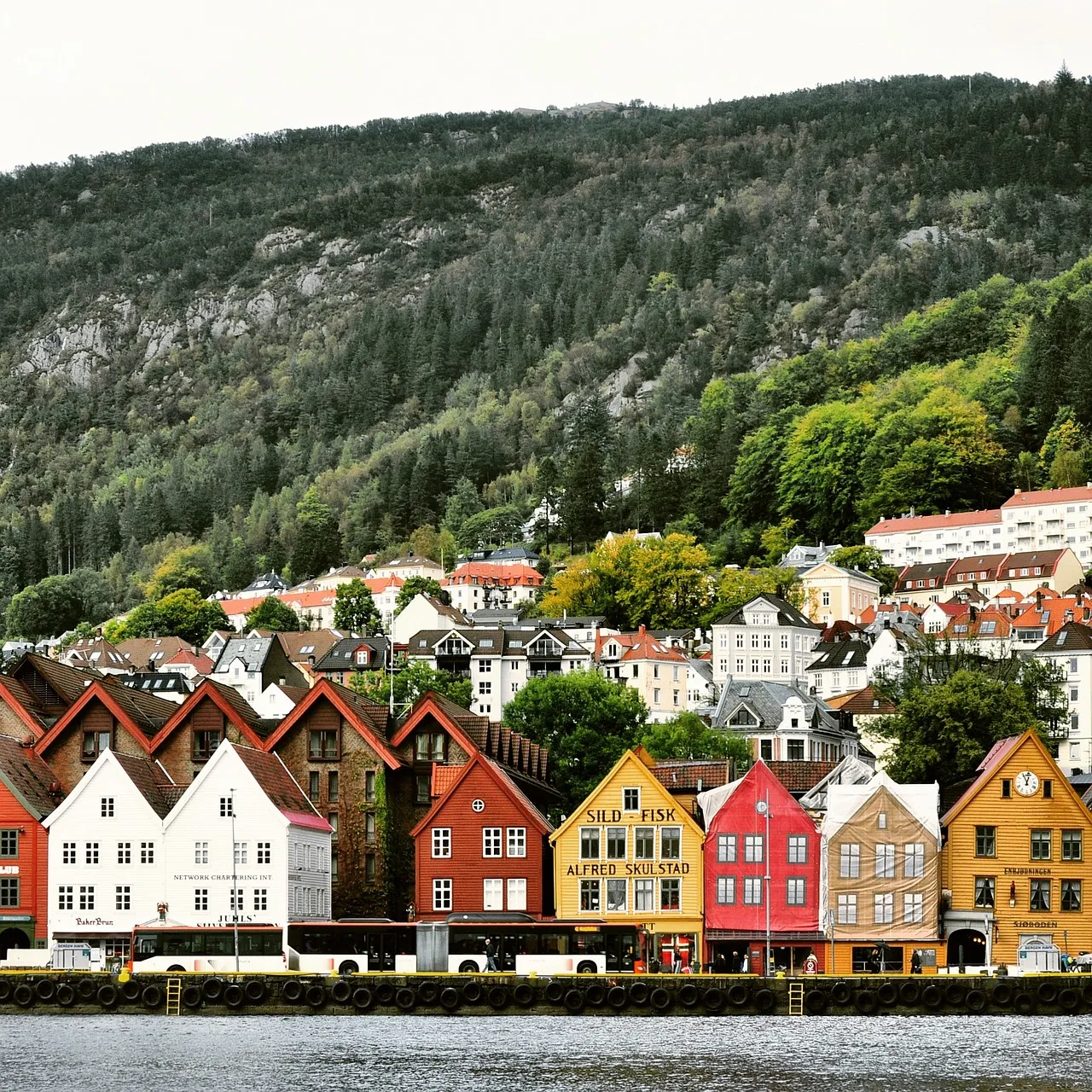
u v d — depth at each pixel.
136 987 137.00
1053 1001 135.00
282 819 146.75
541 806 172.50
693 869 148.75
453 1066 120.19
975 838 149.62
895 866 146.88
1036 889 148.88
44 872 150.38
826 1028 131.62
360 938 141.62
